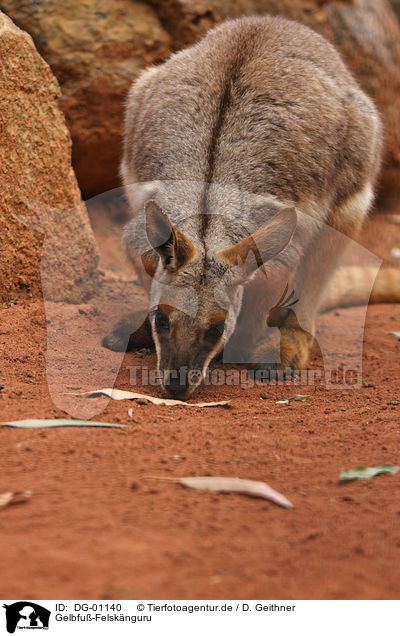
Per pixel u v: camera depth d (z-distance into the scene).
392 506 3.32
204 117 5.98
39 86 7.12
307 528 3.06
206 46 6.66
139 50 9.88
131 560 2.65
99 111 9.86
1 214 6.75
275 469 3.78
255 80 6.05
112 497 3.22
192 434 4.28
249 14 10.58
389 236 12.06
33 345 6.03
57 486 3.31
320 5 11.39
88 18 9.59
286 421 4.79
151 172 6.14
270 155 5.84
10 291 6.84
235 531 2.98
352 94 6.84
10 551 2.66
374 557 2.81
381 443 4.26
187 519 3.06
